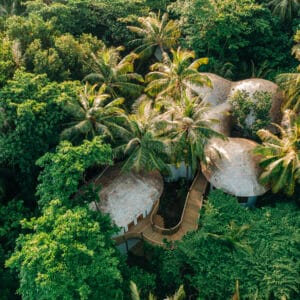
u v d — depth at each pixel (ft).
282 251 74.79
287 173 86.22
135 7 135.03
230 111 109.91
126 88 107.04
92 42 116.26
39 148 86.33
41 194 75.05
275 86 112.27
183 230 91.61
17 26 103.30
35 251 57.16
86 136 87.97
